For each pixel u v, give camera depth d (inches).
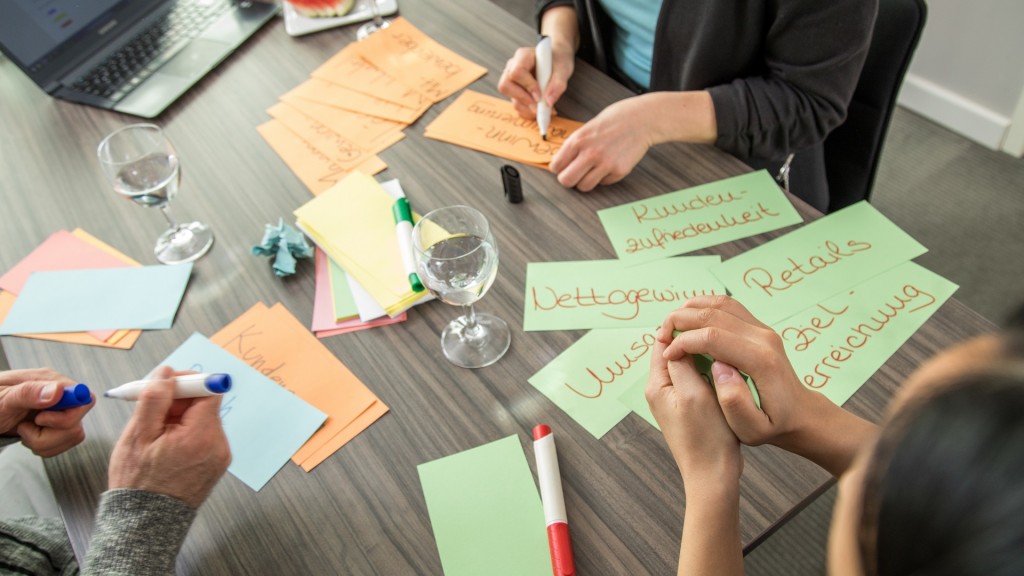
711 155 37.2
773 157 40.4
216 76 46.6
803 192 46.2
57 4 46.3
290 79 45.5
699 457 23.2
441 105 41.9
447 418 28.1
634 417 26.9
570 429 26.9
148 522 24.4
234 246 36.3
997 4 69.8
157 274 35.3
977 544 9.1
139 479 25.3
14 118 45.7
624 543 23.6
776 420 22.8
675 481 24.9
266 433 28.5
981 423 9.6
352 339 31.4
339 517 25.8
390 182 37.7
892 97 41.5
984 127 77.5
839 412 23.6
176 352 31.9
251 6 50.9
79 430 29.1
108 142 36.0
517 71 40.1
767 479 24.5
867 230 32.1
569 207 35.4
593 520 24.3
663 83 45.5
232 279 34.8
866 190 47.4
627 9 45.5
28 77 46.1
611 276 32.0
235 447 28.2
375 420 28.5
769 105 37.6
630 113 36.6
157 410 26.3
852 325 28.6
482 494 25.7
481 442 27.1
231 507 26.6
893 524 10.3
